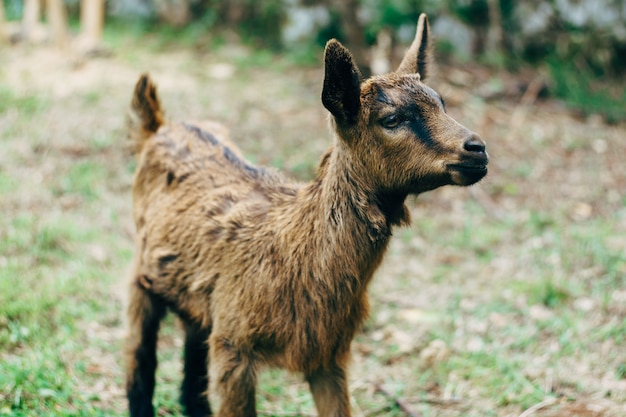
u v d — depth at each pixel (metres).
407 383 4.69
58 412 3.93
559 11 11.34
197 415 4.18
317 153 7.88
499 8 11.34
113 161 7.39
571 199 7.66
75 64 9.75
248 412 3.49
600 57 11.29
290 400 4.49
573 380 4.63
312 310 3.31
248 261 3.43
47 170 7.11
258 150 7.84
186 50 11.05
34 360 4.36
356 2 10.31
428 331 5.25
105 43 10.68
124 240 6.11
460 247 6.58
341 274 3.27
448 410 4.41
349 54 3.11
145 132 4.32
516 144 8.85
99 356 4.63
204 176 3.88
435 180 3.17
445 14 11.23
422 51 3.61
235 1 11.78
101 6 10.70
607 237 6.70
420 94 3.22
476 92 10.12
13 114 8.14
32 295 5.07
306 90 9.79
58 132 7.84
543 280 5.80
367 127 3.21
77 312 5.01
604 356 4.91
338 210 3.26
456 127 3.14
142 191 4.17
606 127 9.70
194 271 3.68
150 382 4.00
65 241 5.91
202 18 11.81
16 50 10.21
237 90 9.48
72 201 6.66
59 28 10.07
